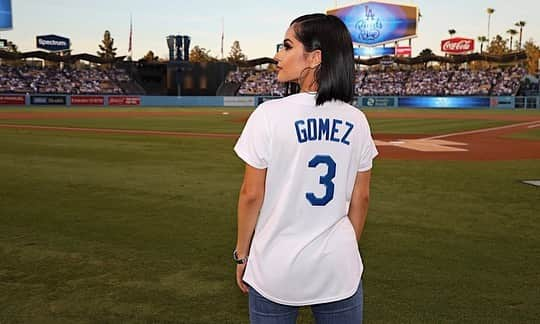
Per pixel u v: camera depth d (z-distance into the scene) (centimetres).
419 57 7119
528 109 5391
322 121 204
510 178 1042
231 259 539
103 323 393
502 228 660
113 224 677
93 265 521
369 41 6419
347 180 213
